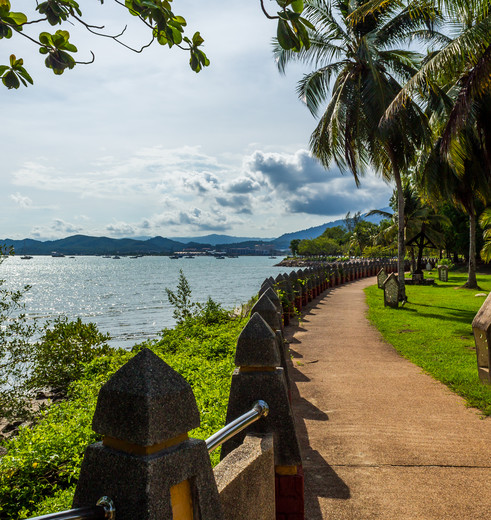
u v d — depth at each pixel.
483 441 5.07
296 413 6.14
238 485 2.06
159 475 1.35
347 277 36.19
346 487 4.13
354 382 7.57
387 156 19.17
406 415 5.96
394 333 12.12
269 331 3.01
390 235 43.78
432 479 4.23
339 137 18.64
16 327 7.47
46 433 5.36
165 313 26.44
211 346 9.90
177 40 2.21
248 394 2.93
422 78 12.11
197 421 1.53
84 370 8.95
